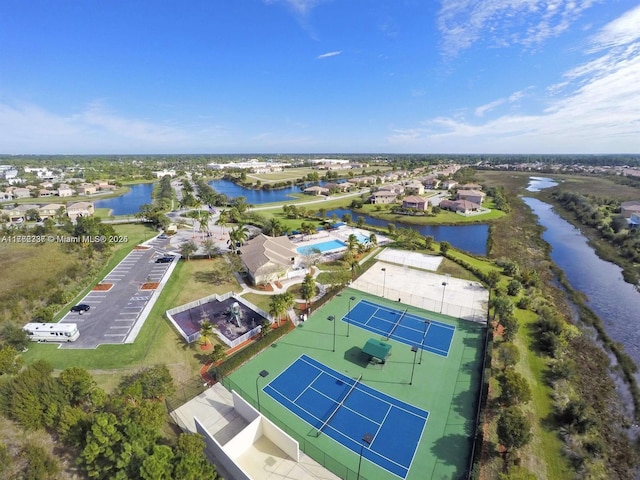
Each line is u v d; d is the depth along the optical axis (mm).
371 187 186750
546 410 34281
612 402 37000
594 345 47625
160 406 29172
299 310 52688
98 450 23922
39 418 28938
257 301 55625
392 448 29641
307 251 79188
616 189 175875
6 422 29766
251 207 137250
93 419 26609
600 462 29125
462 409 34062
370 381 37750
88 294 57281
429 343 44938
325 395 35625
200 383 36844
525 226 112562
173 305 53812
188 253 72688
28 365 38406
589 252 88375
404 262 74500
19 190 161250
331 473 27328
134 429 25547
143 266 70500
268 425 29422
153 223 107875
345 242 86000
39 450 26031
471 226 114062
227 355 41312
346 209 139375
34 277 58375
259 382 37344
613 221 103938
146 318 49375
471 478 25672
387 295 58625
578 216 121375
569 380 39062
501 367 39844
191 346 42875
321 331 47500
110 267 69875
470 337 46438
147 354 41156
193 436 25859
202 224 100062
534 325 49469
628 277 71000
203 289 59875
